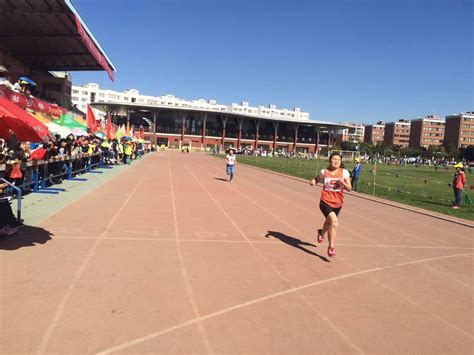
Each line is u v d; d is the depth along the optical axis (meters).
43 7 17.72
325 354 3.66
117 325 3.94
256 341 3.81
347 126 123.44
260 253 6.95
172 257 6.35
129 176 20.09
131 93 143.88
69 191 12.98
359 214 12.51
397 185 27.23
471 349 3.96
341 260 6.87
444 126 176.62
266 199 14.53
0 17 19.61
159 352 3.50
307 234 8.79
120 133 34.19
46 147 12.97
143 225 8.55
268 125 119.44
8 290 4.63
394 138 189.00
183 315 4.27
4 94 11.91
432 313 4.81
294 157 95.56
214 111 106.31
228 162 21.11
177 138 107.19
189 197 13.61
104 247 6.65
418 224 11.24
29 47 25.12
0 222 6.84
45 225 7.92
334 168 6.93
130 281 5.16
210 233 8.24
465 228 11.02
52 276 5.16
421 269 6.69
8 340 3.54
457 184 15.51
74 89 133.25
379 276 6.12
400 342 4.00
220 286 5.20
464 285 5.98
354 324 4.35
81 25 17.16
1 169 9.56
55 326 3.84
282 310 4.58
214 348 3.62
